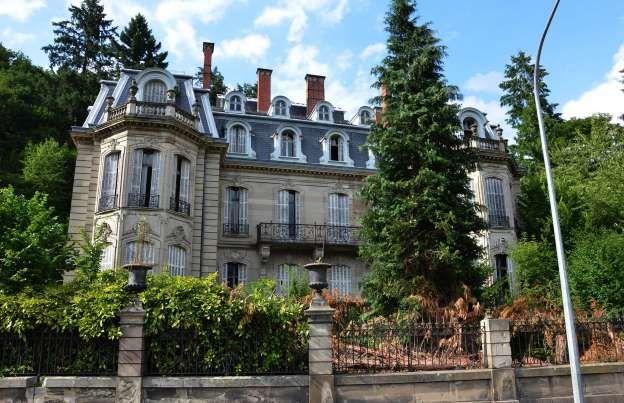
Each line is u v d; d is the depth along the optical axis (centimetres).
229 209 2622
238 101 3022
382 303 1557
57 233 1474
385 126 1725
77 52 4544
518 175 2970
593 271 1573
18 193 2862
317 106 3053
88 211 2172
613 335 1191
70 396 918
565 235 2414
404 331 1102
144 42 4294
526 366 1098
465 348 1127
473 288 1548
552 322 1188
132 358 943
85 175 2238
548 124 3634
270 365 1005
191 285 1023
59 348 972
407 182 1562
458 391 1016
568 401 1062
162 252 2062
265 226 2602
